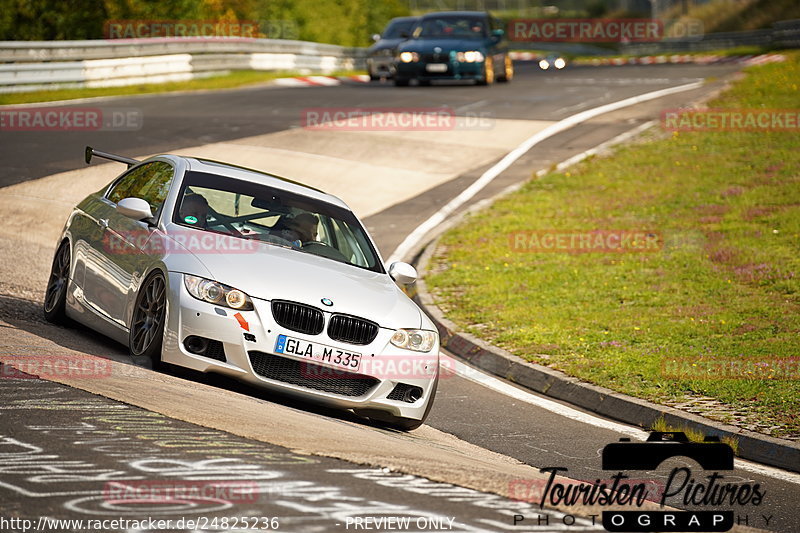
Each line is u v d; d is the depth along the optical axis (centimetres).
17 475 1505
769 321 4206
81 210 3262
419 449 2289
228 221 2869
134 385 2261
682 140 8225
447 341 4259
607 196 6700
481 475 1892
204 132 8000
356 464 1814
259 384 2480
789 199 6322
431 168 7506
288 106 9575
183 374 2564
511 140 8481
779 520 2250
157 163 3198
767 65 12281
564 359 3816
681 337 4028
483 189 7038
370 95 10588
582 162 7700
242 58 12950
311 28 18975
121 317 2739
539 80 12550
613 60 17925
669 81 11950
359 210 6431
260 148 7525
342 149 7769
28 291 3738
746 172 7112
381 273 2998
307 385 2536
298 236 2916
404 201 6688
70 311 3120
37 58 10125
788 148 7706
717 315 4322
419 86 11744
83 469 1566
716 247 5453
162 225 2775
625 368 3647
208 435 1878
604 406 3356
